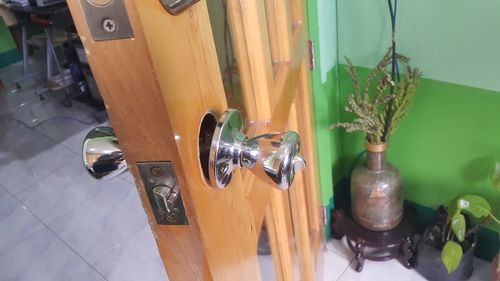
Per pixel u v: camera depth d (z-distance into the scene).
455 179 1.37
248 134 0.50
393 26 1.16
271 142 0.39
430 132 1.33
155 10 0.27
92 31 0.27
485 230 1.39
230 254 0.43
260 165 0.38
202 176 0.35
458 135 1.28
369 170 1.35
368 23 1.26
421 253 1.38
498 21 1.04
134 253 1.76
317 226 1.35
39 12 2.65
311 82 1.19
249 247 0.50
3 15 3.35
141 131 0.30
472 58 1.13
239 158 0.38
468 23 1.09
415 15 1.17
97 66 0.28
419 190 1.48
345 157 1.61
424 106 1.30
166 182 0.33
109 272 1.69
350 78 1.38
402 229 1.42
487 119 1.20
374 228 1.42
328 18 1.25
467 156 1.30
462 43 1.13
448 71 1.19
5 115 2.99
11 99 3.20
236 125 0.39
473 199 1.24
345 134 1.55
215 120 0.37
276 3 0.72
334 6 1.27
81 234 1.89
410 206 1.52
